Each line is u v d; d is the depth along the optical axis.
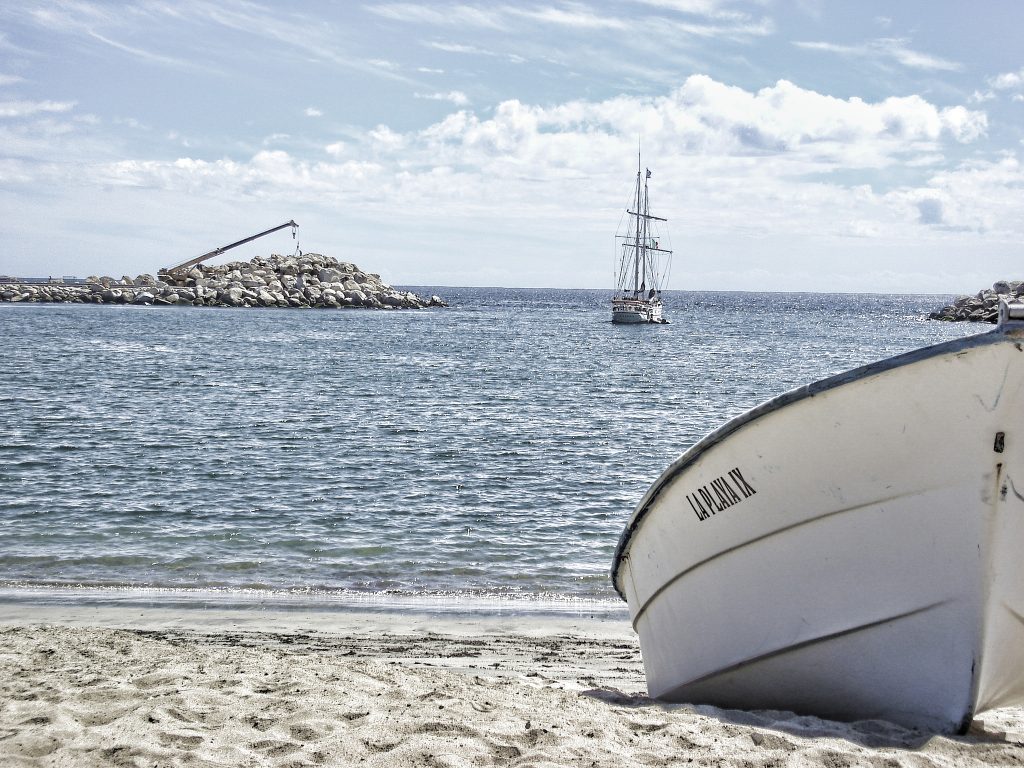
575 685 7.03
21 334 62.44
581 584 10.70
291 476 17.20
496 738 4.88
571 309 156.75
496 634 8.68
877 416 5.05
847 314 151.25
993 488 4.94
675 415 27.44
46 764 4.41
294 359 47.62
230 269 133.75
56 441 20.59
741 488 5.61
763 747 4.84
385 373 40.81
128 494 15.36
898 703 5.39
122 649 7.02
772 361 53.00
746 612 5.84
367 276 142.00
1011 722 6.14
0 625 8.54
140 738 4.78
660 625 6.59
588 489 16.48
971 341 4.70
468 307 155.38
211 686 5.82
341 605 9.68
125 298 119.44
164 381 35.12
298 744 4.75
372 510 14.51
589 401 31.05
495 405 29.41
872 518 5.26
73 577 10.65
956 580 5.11
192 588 10.27
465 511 14.55
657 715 5.46
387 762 4.52
